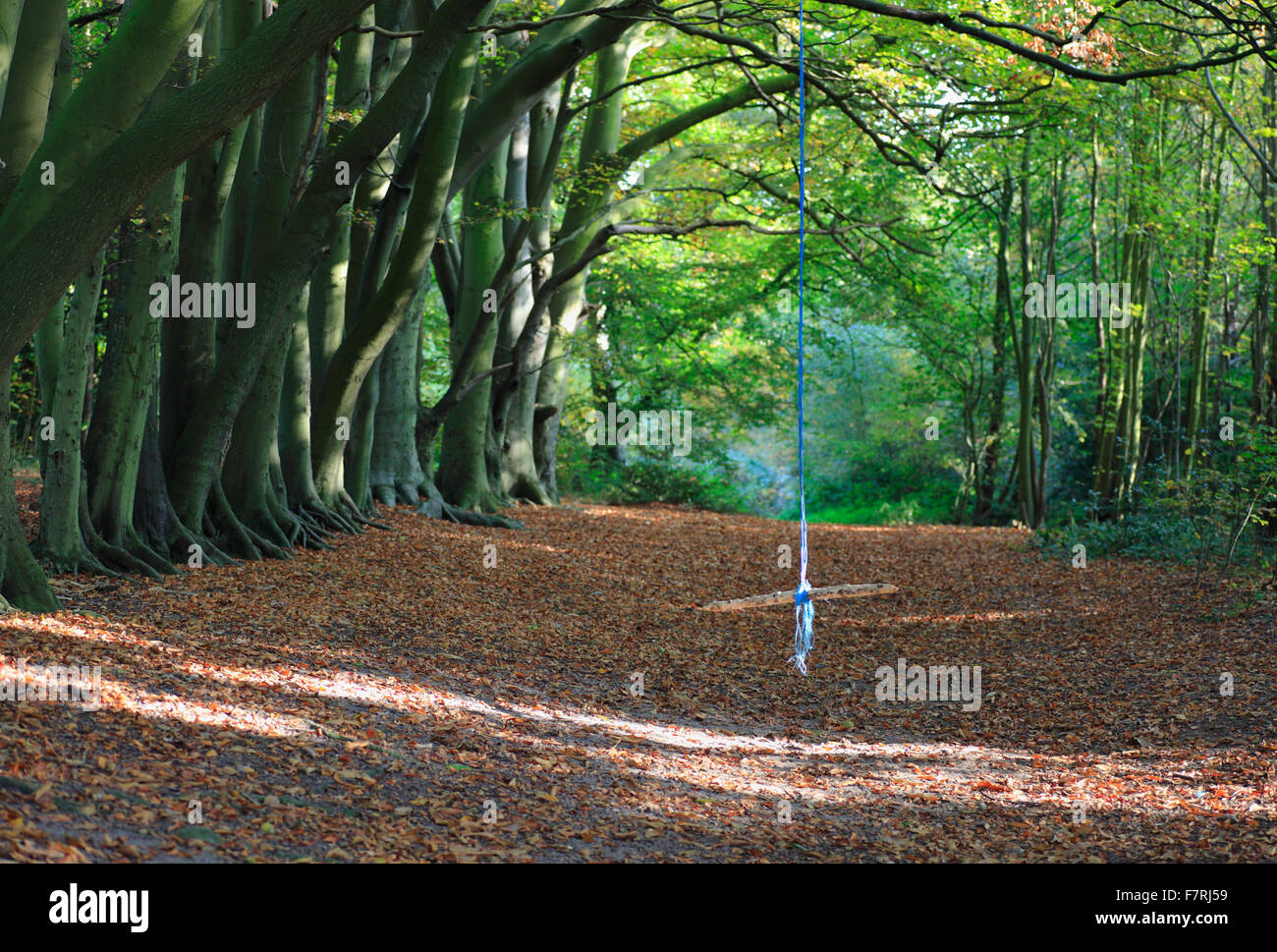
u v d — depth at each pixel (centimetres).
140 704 653
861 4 1052
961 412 3716
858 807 707
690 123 2214
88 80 804
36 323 730
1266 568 1372
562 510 2355
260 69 720
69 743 560
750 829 645
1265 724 837
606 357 3306
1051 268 2648
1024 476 2873
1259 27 1092
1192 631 1186
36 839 449
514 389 2217
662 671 1109
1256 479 1493
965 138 1952
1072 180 2767
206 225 1276
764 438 5091
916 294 2902
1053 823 669
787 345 3672
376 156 1157
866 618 1472
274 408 1387
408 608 1178
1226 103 1716
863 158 2302
